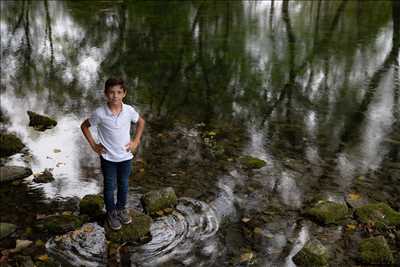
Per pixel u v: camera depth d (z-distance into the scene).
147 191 4.06
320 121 5.97
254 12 14.64
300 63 8.98
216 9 14.99
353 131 5.61
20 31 12.54
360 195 4.04
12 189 4.14
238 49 10.11
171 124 5.81
